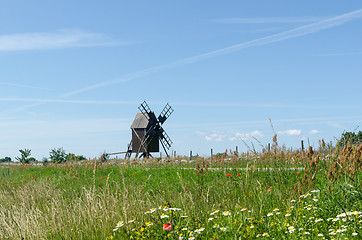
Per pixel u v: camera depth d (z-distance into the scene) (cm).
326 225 566
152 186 1312
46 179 1639
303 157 1091
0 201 1226
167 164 2364
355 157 707
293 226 566
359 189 638
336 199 641
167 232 590
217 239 559
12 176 2164
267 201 748
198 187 988
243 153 1748
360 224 536
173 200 885
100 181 1566
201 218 661
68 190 1412
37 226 777
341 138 866
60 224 765
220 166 1575
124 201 798
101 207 788
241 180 932
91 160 2320
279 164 952
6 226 825
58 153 3259
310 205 647
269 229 566
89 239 690
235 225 604
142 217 729
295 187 739
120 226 664
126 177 1619
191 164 2070
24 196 1216
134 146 4353
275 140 945
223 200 791
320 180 824
